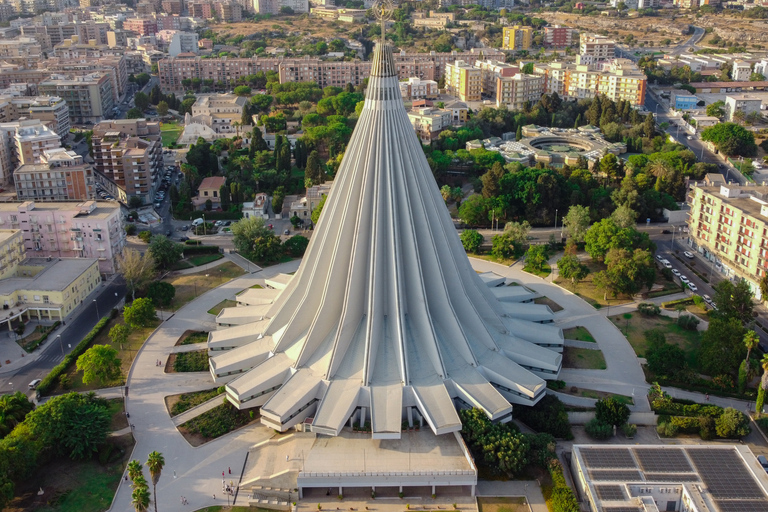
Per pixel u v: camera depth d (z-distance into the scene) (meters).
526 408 159.88
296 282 180.75
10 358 187.38
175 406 165.75
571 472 144.50
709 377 178.12
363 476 136.75
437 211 167.50
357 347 163.25
